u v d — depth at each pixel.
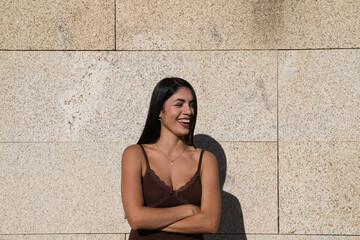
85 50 3.60
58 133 3.57
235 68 3.60
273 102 3.58
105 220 3.53
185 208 2.68
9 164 3.54
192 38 3.59
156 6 3.61
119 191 3.55
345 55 3.59
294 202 3.54
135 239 2.72
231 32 3.59
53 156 3.56
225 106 3.59
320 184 3.54
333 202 3.53
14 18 3.60
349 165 3.54
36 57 3.59
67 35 3.60
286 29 3.58
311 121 3.57
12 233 3.51
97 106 3.59
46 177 3.54
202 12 3.61
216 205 2.75
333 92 3.58
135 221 2.61
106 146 3.56
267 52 3.60
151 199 2.72
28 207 3.53
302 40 3.60
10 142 3.55
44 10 3.60
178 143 2.89
